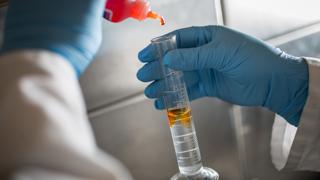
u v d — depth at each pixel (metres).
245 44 0.60
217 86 0.65
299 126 0.63
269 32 0.73
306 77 0.61
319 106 0.61
